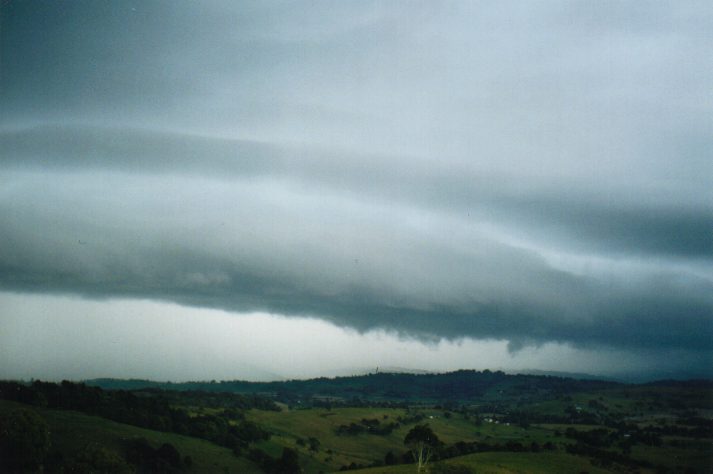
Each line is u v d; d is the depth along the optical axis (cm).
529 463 13788
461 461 13775
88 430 12350
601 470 13675
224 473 12681
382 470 13025
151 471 11762
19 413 9919
